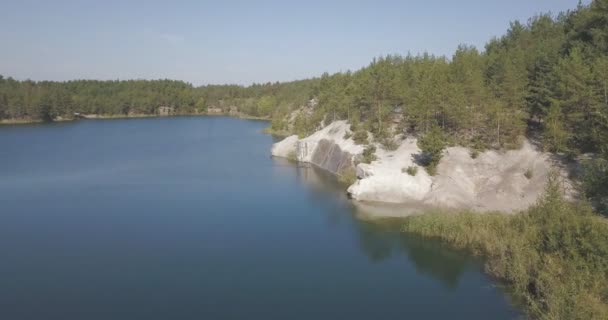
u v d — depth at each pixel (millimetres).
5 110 153375
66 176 64500
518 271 27703
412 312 25875
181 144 101500
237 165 76125
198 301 27297
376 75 78062
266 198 53531
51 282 29922
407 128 64875
